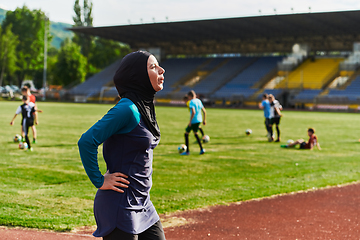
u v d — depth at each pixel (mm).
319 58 52094
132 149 2297
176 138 14008
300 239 4367
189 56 64625
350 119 26000
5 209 5156
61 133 14680
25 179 7016
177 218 5062
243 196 6160
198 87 52188
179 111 33531
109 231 2291
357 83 43688
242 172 8070
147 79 2318
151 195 6066
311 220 5051
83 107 37406
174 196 6051
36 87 86875
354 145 12688
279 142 13344
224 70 54969
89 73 70938
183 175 7652
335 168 8672
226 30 48688
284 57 54000
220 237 4414
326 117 28172
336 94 42531
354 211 5480
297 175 7852
